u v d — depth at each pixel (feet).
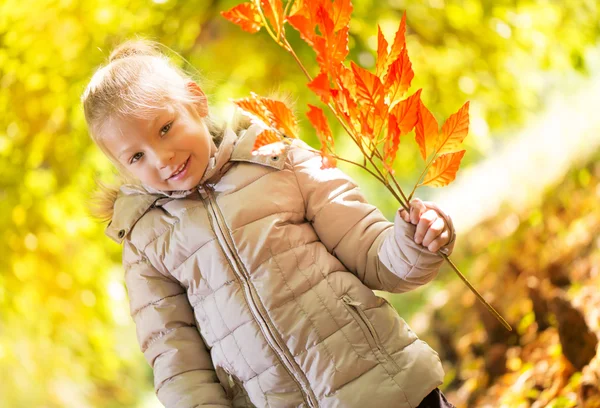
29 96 15.02
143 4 14.46
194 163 5.75
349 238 5.93
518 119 15.98
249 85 14.73
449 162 5.07
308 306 5.67
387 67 5.21
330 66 5.03
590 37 15.14
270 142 5.21
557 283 10.41
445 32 14.87
